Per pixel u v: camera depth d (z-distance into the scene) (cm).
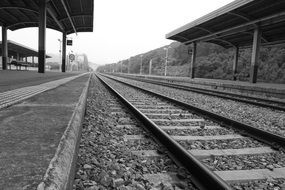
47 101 418
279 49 4531
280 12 1775
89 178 260
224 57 5847
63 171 138
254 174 308
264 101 1300
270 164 346
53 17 2644
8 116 272
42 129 214
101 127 504
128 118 625
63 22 3303
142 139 439
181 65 8981
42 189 106
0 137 184
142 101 1005
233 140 468
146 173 292
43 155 147
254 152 396
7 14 2722
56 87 751
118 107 803
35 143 171
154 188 250
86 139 406
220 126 588
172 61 9612
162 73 9212
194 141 450
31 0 2217
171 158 336
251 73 2273
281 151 405
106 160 320
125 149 377
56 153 152
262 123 696
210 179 250
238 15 2005
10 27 3359
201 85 2512
